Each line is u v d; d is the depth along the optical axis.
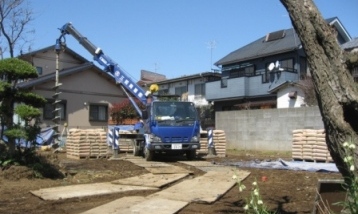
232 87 25.08
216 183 7.84
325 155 11.42
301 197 6.30
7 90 8.31
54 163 9.52
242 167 11.04
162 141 12.62
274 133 16.06
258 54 24.48
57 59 14.91
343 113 3.10
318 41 3.19
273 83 23.02
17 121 8.95
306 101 19.36
